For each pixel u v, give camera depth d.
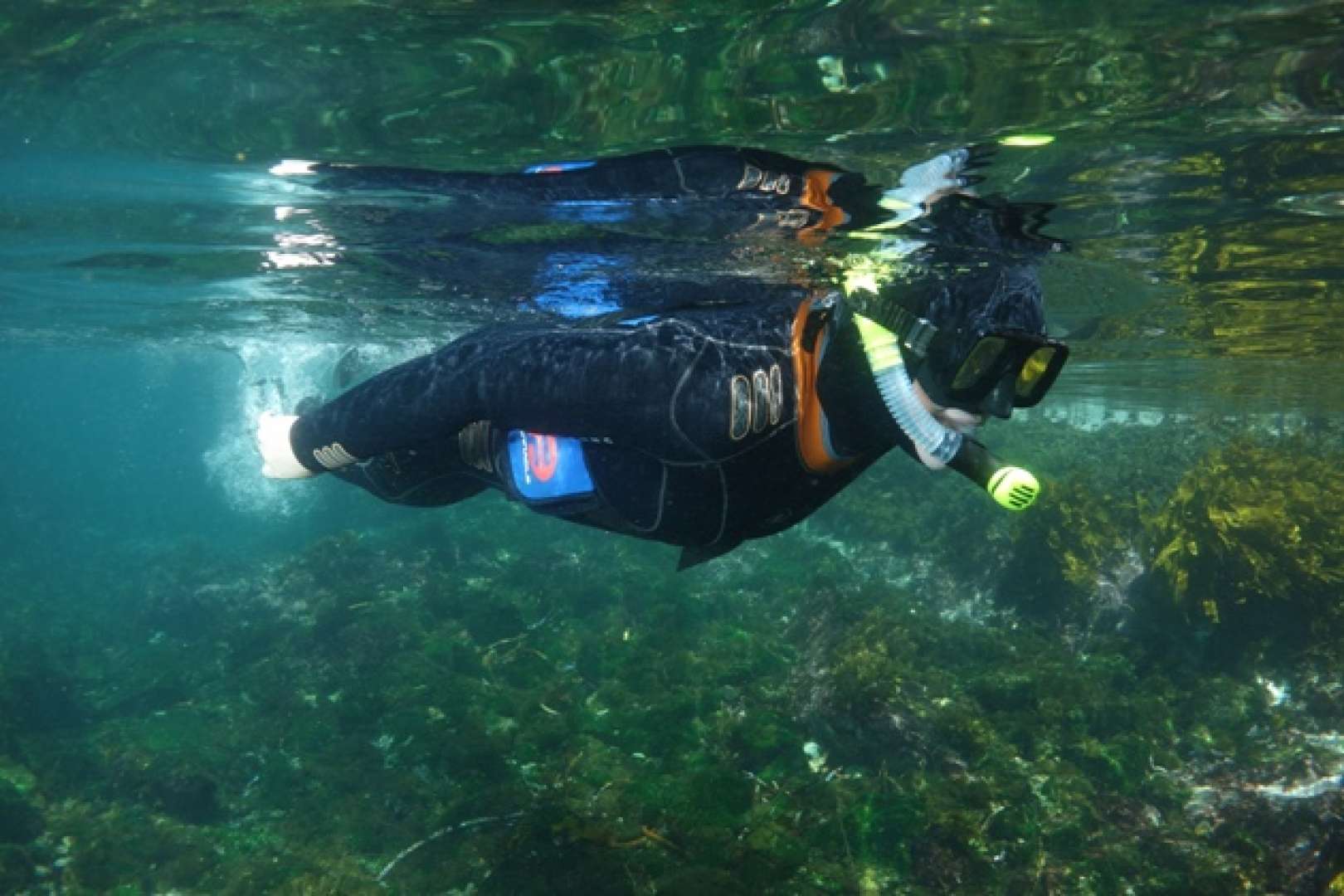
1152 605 4.90
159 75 2.02
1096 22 1.66
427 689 4.52
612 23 1.73
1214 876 3.08
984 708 4.22
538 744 3.93
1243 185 2.56
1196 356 6.47
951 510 6.74
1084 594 5.17
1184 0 1.59
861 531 7.08
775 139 2.15
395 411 0.96
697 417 0.93
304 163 2.46
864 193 2.46
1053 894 3.02
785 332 0.98
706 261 3.13
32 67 2.00
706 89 1.94
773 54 1.81
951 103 1.97
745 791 3.21
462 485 1.26
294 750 4.38
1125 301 4.47
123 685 5.82
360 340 7.07
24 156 2.53
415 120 2.15
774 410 0.95
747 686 4.47
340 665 5.20
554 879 2.89
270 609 6.91
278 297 5.28
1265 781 3.74
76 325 8.26
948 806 3.28
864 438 0.92
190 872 3.49
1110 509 5.66
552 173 2.41
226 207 3.04
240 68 1.97
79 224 3.51
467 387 0.95
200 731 4.71
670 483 0.98
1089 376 8.22
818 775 3.58
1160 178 2.47
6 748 4.56
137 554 11.49
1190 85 1.90
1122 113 2.03
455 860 3.13
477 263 3.52
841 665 4.07
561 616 5.85
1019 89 1.91
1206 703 4.31
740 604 5.90
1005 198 2.58
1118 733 4.09
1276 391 8.63
